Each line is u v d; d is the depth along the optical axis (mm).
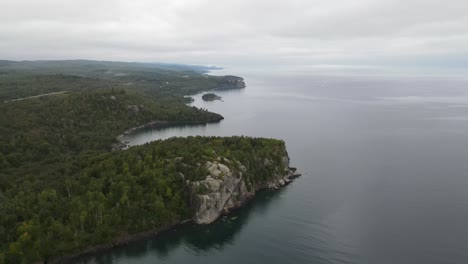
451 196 145125
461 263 100062
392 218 126812
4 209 108000
